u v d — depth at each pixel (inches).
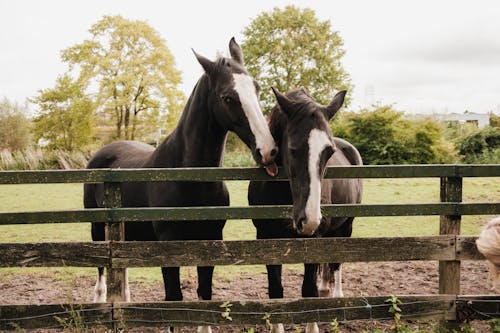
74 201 486.6
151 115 1261.1
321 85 1529.3
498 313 132.1
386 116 947.3
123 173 125.0
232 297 190.1
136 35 1241.4
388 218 374.6
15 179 123.0
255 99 127.3
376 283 209.3
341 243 129.7
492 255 79.7
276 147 123.3
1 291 201.2
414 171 129.5
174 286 135.1
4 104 1449.3
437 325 137.3
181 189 136.6
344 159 191.9
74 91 1238.9
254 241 128.0
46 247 125.3
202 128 139.1
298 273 229.3
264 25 1550.2
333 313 130.0
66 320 126.3
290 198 141.7
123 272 130.7
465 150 1033.5
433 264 242.8
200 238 143.1
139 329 151.6
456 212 130.7
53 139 1301.7
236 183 707.4
